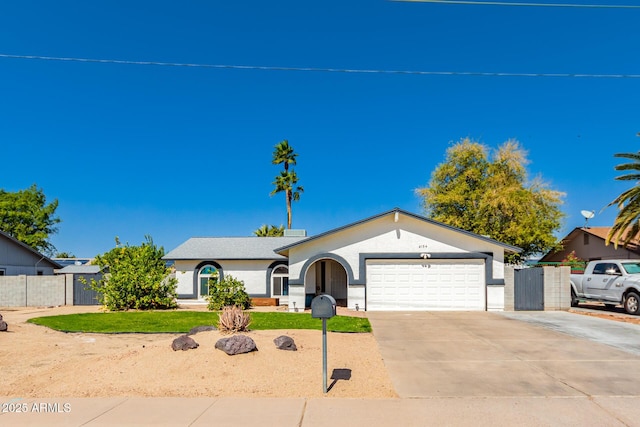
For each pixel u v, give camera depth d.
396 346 11.76
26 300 27.62
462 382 8.33
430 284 20.94
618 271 19.89
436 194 37.88
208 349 9.40
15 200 47.66
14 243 33.66
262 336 11.08
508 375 8.80
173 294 23.59
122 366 8.95
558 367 9.43
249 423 6.31
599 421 6.34
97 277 28.30
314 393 7.62
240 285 22.77
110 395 7.56
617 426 6.15
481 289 20.78
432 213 38.44
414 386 8.07
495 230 34.41
